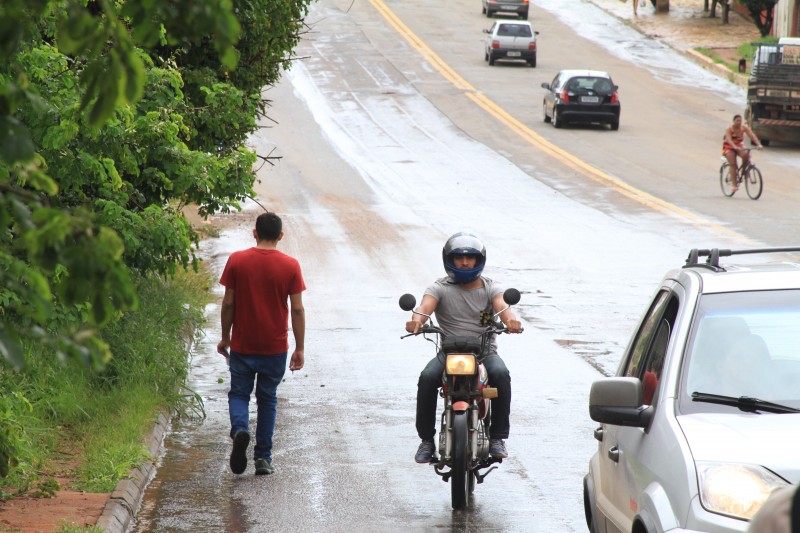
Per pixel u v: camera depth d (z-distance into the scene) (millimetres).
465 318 30641
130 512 28312
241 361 32219
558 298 64125
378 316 59031
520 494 30891
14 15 9922
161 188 40938
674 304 21234
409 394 43062
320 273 72062
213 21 9859
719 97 186250
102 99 9898
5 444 23312
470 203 104562
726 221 93750
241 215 95312
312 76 191750
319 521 28406
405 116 162375
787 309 19891
